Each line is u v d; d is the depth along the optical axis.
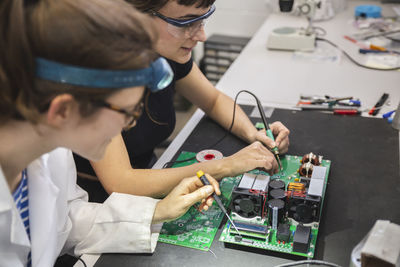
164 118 1.58
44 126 0.74
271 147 1.36
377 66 2.06
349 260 0.99
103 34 0.64
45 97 0.67
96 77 0.65
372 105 1.71
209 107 1.67
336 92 1.83
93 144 0.77
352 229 1.08
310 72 2.05
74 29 0.63
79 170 1.53
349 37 2.41
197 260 1.02
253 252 1.04
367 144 1.45
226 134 1.59
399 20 2.58
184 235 1.10
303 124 1.60
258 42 2.46
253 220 1.08
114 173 1.26
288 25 2.66
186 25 1.23
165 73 0.74
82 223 1.15
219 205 1.14
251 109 1.74
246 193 1.08
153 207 1.11
